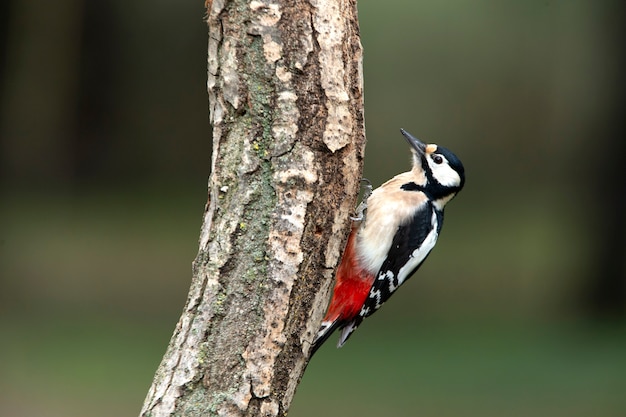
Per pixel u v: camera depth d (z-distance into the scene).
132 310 14.62
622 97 15.97
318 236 4.68
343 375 11.95
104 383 10.92
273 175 4.60
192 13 24.41
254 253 4.60
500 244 21.23
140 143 24.53
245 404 4.56
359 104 4.78
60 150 22.59
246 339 4.58
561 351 13.39
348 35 4.69
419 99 26.27
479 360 12.80
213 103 4.71
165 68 24.61
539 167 25.80
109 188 23.97
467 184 25.94
